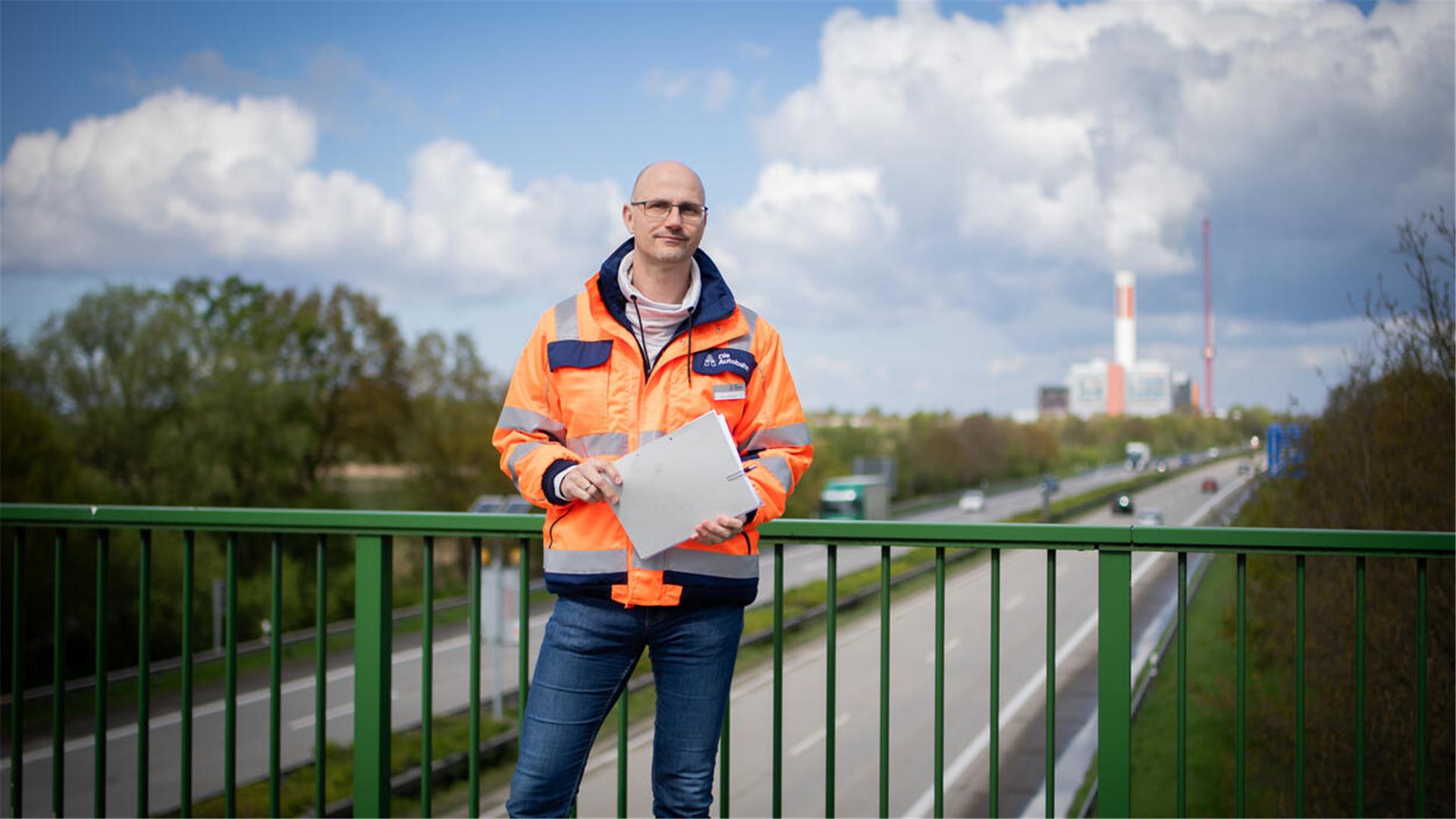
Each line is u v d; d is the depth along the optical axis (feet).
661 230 6.77
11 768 9.73
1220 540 8.54
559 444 7.25
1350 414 37.42
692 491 6.61
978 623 110.32
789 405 7.27
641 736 75.20
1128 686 8.64
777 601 8.91
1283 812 40.40
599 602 6.97
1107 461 324.39
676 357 6.93
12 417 101.45
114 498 111.55
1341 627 37.86
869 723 83.05
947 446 269.03
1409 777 35.19
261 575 114.01
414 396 153.69
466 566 148.77
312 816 61.46
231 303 150.82
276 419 125.29
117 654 100.53
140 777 9.64
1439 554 8.27
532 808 7.13
